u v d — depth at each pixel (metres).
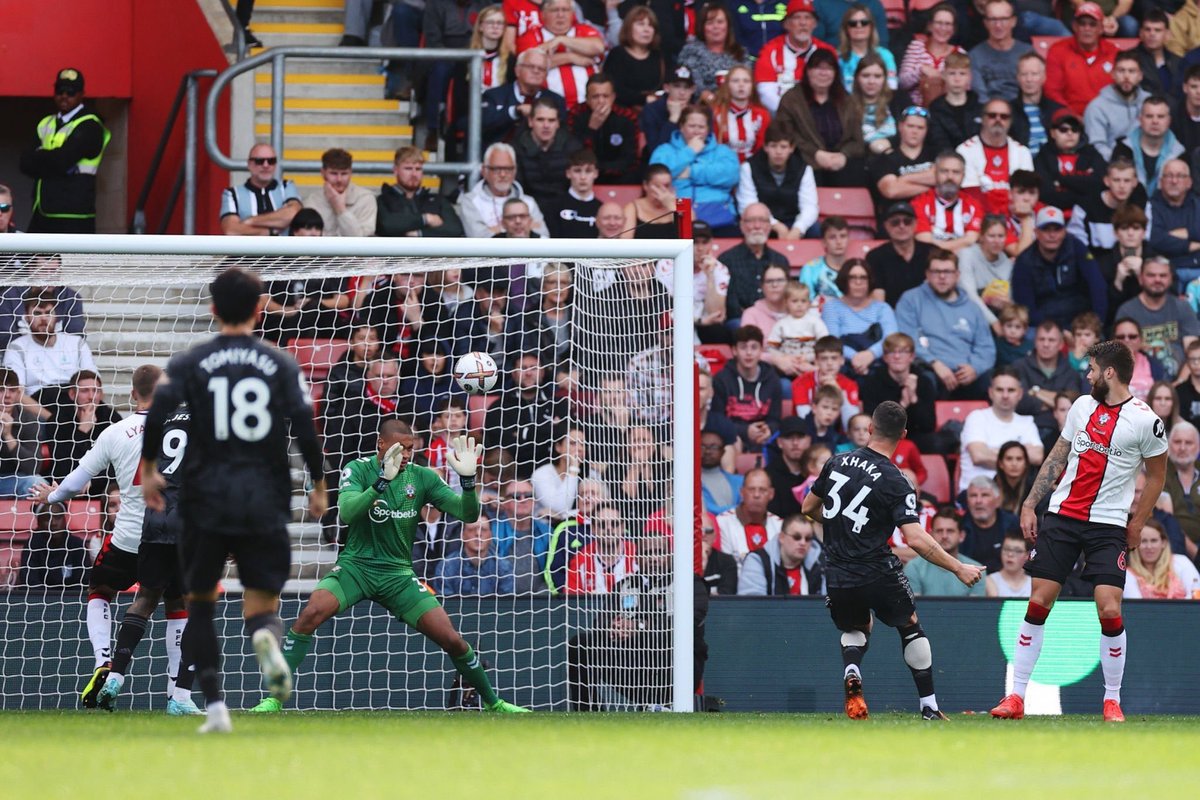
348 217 46.69
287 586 38.59
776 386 45.03
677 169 49.50
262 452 20.77
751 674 37.62
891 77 53.06
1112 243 51.41
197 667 21.53
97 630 32.25
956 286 47.81
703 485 43.25
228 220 45.81
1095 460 30.98
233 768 16.92
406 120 54.25
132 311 43.38
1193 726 28.66
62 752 18.80
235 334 21.06
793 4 54.25
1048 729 26.28
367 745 20.33
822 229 49.84
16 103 56.69
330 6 56.94
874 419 29.12
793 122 51.00
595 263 37.06
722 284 47.31
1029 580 41.38
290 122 53.81
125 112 54.09
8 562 38.28
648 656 36.22
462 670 32.09
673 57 53.72
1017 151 51.56
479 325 42.16
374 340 41.75
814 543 41.03
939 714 29.45
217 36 55.62
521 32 52.19
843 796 14.84
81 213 48.78
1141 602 38.84
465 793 14.80
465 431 40.50
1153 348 48.91
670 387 38.50
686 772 17.03
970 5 55.88
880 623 38.09
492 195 47.25
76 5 53.34
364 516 31.16
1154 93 54.03
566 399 41.25
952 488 45.38
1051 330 46.84
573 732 23.91
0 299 39.09
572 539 37.75
